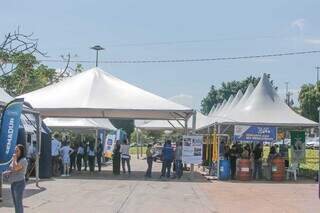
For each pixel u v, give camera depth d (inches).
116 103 1149.1
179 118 1334.9
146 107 1141.7
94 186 901.2
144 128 2074.3
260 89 1264.8
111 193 797.9
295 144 1174.3
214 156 1221.7
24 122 961.5
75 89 1196.5
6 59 1477.6
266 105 1227.2
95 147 1318.9
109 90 1194.6
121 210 610.9
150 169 1139.9
